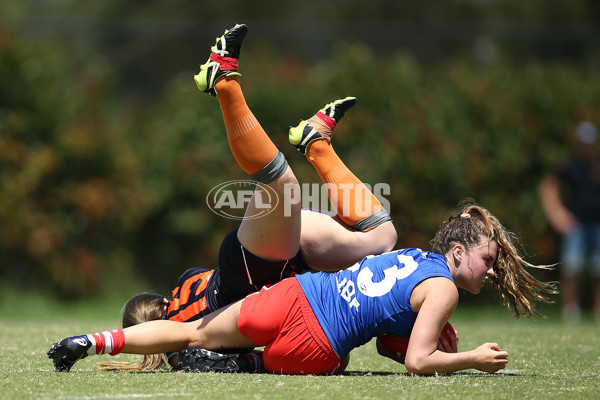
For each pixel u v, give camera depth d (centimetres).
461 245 1413
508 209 3941
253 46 6069
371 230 1523
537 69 4288
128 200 3956
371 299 1366
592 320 3612
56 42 5266
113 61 6756
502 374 1408
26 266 3919
